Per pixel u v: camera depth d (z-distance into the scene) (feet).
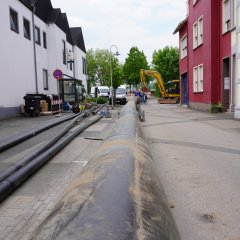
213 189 17.25
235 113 55.36
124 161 11.28
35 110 65.72
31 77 78.18
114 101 112.98
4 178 18.22
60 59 101.14
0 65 60.64
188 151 27.43
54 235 6.16
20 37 71.26
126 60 244.22
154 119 57.62
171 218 8.71
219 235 12.06
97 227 6.22
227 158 24.67
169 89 148.66
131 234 6.19
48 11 94.27
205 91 73.87
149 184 9.87
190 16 90.22
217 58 68.18
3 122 53.83
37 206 15.43
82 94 94.27
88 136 37.09
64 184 18.79
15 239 12.16
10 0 66.03
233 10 58.95
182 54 106.11
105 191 8.11
